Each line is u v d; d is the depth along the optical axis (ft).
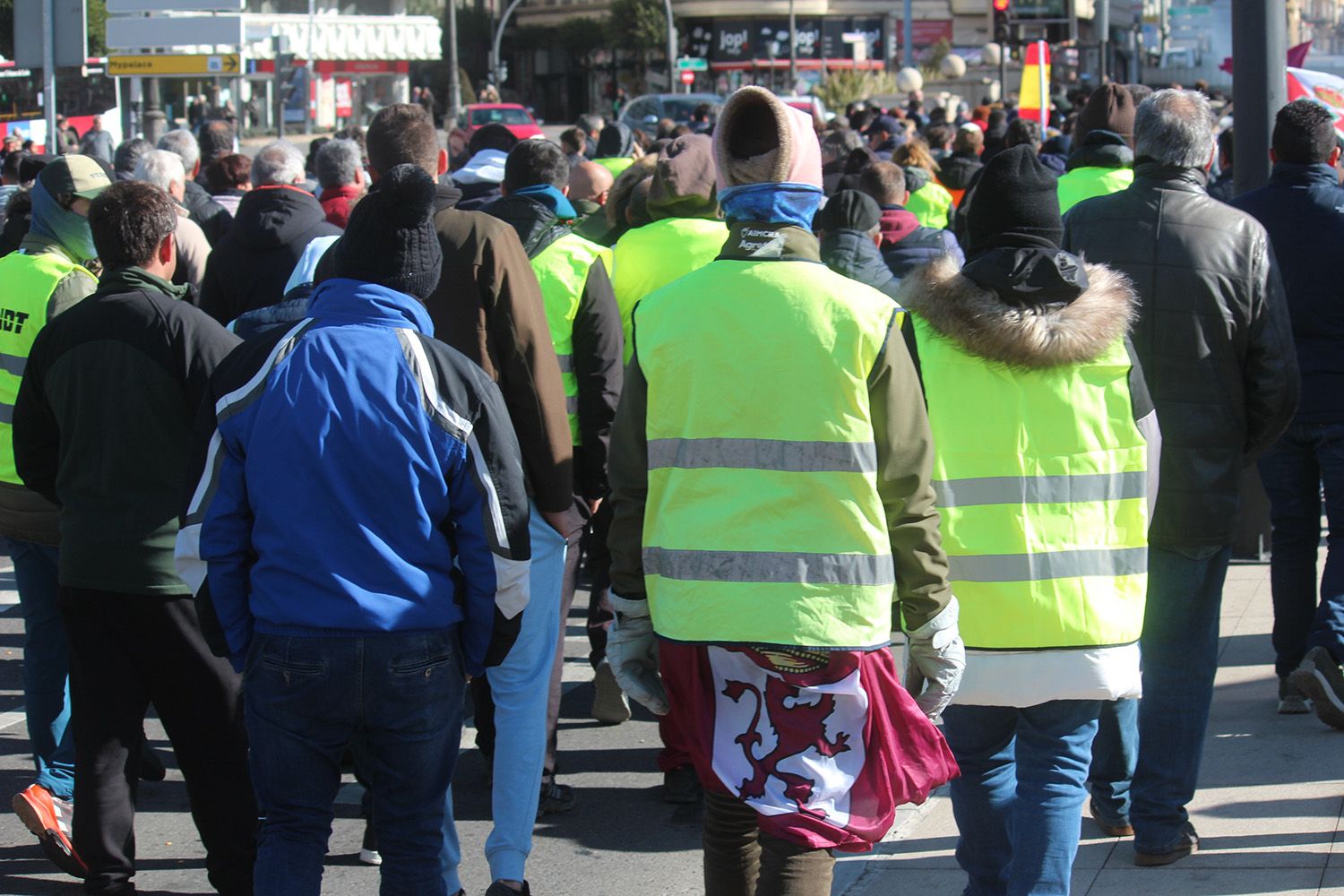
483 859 16.46
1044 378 11.78
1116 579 11.93
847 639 10.55
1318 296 17.90
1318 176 18.07
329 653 10.91
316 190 36.83
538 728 14.71
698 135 20.10
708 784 10.90
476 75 255.09
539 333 14.69
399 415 11.07
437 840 11.61
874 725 10.76
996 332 11.59
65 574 13.84
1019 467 11.75
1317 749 17.65
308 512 10.99
